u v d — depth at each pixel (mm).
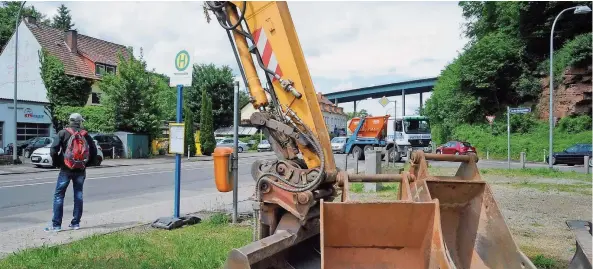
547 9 41875
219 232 7547
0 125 32406
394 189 13648
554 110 40125
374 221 3994
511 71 44750
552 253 6750
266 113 5383
